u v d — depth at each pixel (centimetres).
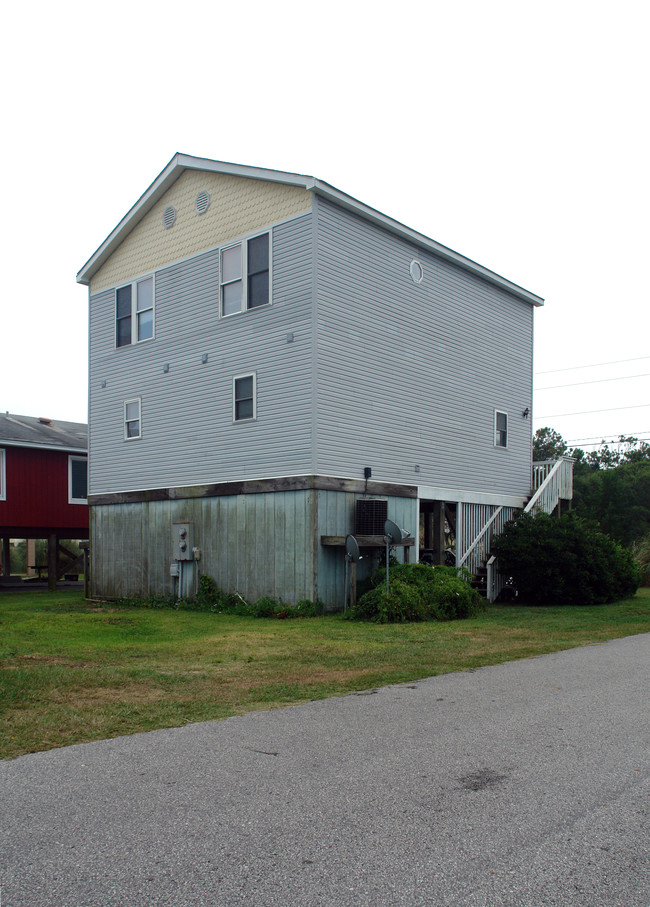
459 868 353
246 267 1702
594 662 923
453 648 1052
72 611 1723
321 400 1550
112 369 2048
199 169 1806
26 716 639
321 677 827
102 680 793
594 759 516
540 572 1802
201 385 1794
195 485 1783
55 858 363
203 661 939
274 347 1627
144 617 1538
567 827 400
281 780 473
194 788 459
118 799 441
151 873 348
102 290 2097
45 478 2647
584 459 5381
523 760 514
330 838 385
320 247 1574
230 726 608
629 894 330
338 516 1582
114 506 2014
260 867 353
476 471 2047
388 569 1498
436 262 1936
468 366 2039
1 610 1752
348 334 1633
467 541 2008
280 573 1581
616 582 1891
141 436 1947
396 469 1750
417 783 467
